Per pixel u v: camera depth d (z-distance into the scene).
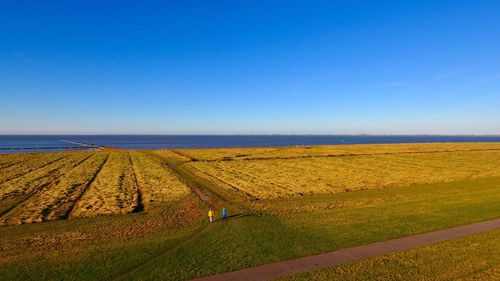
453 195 34.69
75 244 20.23
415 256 17.55
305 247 19.22
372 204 31.05
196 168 63.62
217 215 27.38
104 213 28.92
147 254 18.45
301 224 24.05
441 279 14.98
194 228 23.61
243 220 25.33
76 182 45.91
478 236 20.53
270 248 19.16
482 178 49.16
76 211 29.98
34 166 65.38
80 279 15.53
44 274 16.03
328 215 26.58
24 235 22.28
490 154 90.31
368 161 76.56
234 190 40.56
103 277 15.72
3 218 27.17
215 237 21.36
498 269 15.92
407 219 24.81
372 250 18.58
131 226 24.34
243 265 16.80
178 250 19.05
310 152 101.25
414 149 108.69
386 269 16.05
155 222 25.50
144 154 95.56
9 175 52.59
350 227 22.97
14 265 17.08
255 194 38.31
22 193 37.75
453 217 25.19
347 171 60.19
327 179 50.56
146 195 37.00
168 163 72.06
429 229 22.23
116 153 99.19
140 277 15.67
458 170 60.00
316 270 16.05
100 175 53.66
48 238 21.53
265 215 27.03
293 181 48.56
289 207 30.41
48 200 34.12
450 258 17.23
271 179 50.44
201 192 39.00
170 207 31.17
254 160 79.06
